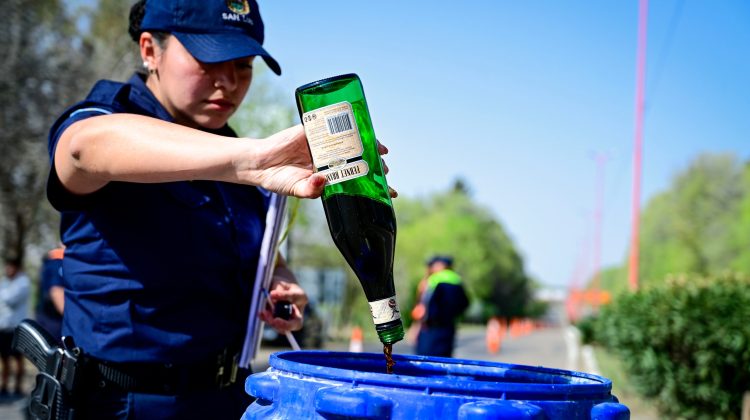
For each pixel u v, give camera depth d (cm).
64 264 243
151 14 240
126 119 194
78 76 1452
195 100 240
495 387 156
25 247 1539
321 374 163
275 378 174
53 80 1443
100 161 191
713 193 5338
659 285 1120
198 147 181
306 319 1387
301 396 165
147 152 183
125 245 230
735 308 978
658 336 1007
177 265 233
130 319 230
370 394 155
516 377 210
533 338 4628
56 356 231
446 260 1180
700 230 5297
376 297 184
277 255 273
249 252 252
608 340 1364
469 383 156
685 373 995
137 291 231
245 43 238
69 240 239
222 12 239
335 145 177
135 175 187
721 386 977
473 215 10344
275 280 271
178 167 180
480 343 3525
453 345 1162
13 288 1041
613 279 8319
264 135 2034
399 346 2395
